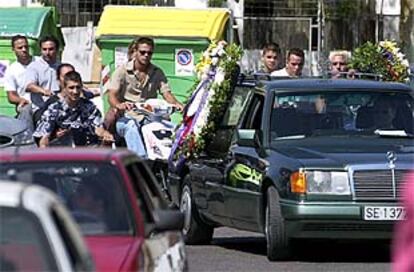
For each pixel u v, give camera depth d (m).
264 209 28.00
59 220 12.87
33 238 12.53
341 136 29.30
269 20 63.41
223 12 49.94
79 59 59.38
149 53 35.25
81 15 62.81
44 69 38.25
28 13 50.00
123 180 18.17
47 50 38.28
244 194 28.69
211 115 31.98
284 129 29.30
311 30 63.66
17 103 38.53
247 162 28.84
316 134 29.28
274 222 27.23
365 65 37.81
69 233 12.97
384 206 26.69
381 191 26.83
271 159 27.86
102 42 49.56
